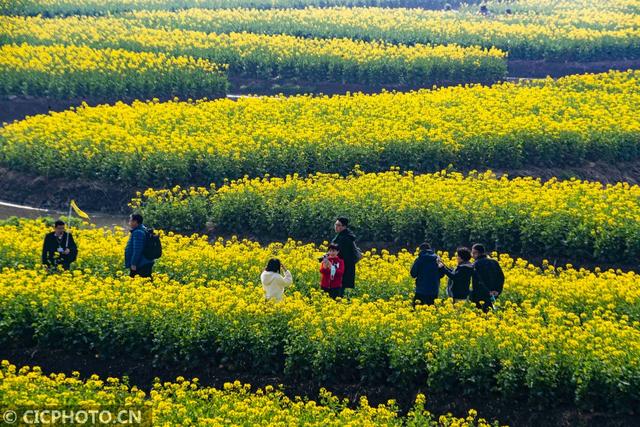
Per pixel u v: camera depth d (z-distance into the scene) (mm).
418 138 57469
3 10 106938
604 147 59688
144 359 33375
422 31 97938
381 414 28016
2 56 77688
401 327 32188
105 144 56719
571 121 60906
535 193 49062
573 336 31188
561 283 38688
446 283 38156
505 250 45469
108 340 33562
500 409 29984
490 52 84812
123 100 74000
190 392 29234
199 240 44875
